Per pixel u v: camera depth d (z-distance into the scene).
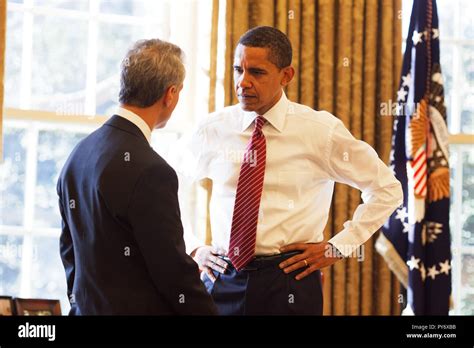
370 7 3.82
